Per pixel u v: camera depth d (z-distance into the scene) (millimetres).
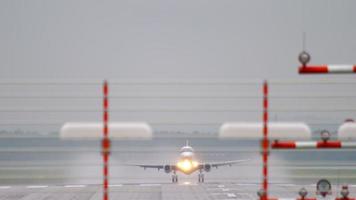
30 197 163375
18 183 176750
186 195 165250
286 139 40406
